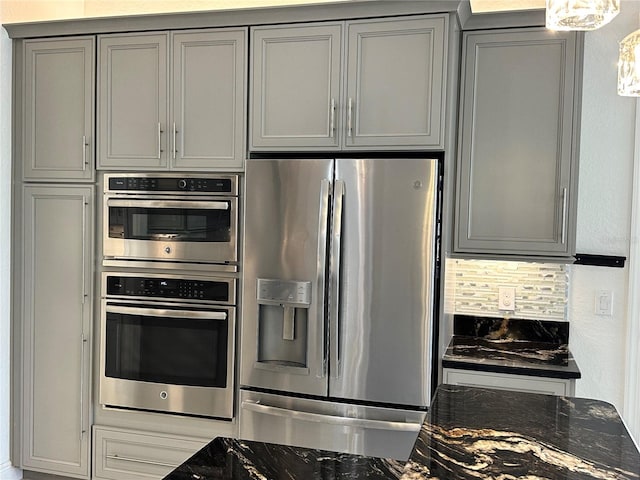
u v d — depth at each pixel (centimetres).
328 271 279
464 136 292
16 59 333
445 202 274
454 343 309
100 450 326
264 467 145
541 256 286
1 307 333
